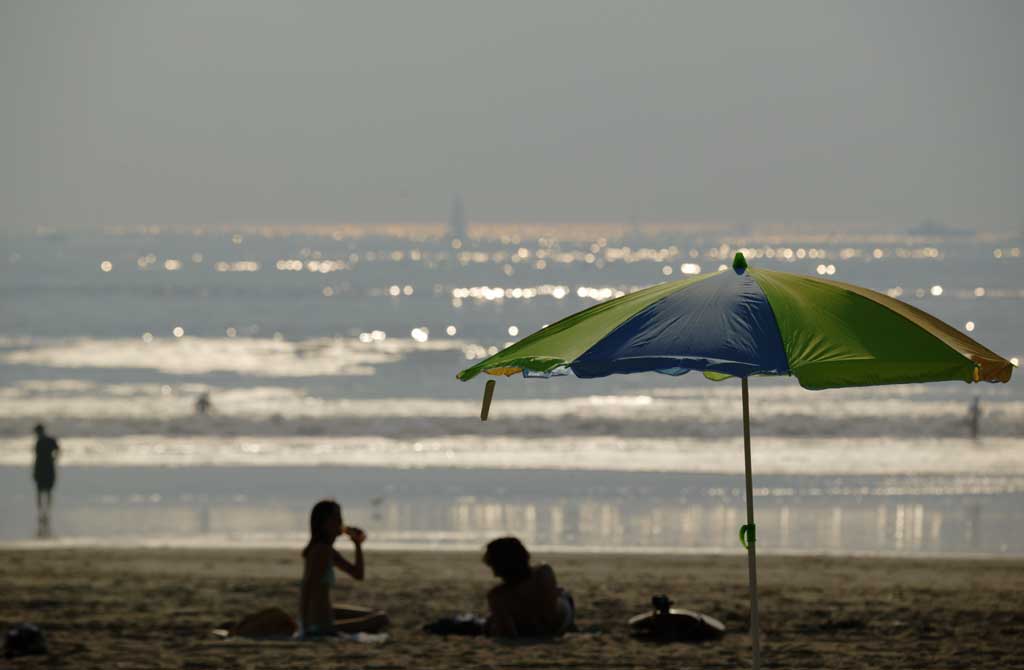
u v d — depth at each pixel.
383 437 137.25
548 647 35.78
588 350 18.56
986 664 33.84
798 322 18.44
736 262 20.23
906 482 101.56
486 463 114.06
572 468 109.88
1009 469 110.88
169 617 43.00
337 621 39.22
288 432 140.88
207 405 161.25
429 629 39.28
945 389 198.62
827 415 160.00
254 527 79.88
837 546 72.94
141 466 109.56
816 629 40.38
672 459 118.81
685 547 72.44
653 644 36.78
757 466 113.31
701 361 17.64
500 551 37.59
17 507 87.81
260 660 33.47
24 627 35.44
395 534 77.38
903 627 40.72
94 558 63.34
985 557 66.56
